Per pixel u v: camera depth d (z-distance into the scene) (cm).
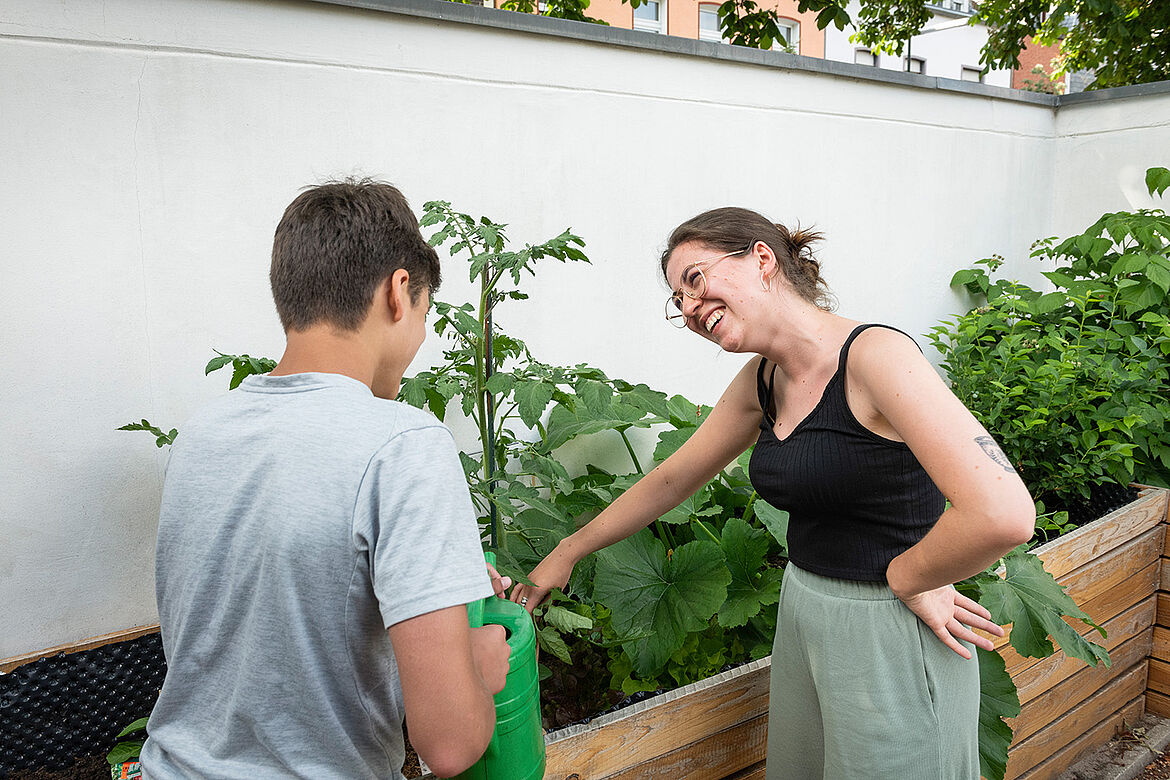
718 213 145
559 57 237
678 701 176
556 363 250
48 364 179
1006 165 365
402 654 85
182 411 195
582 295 252
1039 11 677
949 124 340
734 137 279
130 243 184
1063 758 266
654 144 260
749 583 209
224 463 95
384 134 212
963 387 305
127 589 194
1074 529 267
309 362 99
